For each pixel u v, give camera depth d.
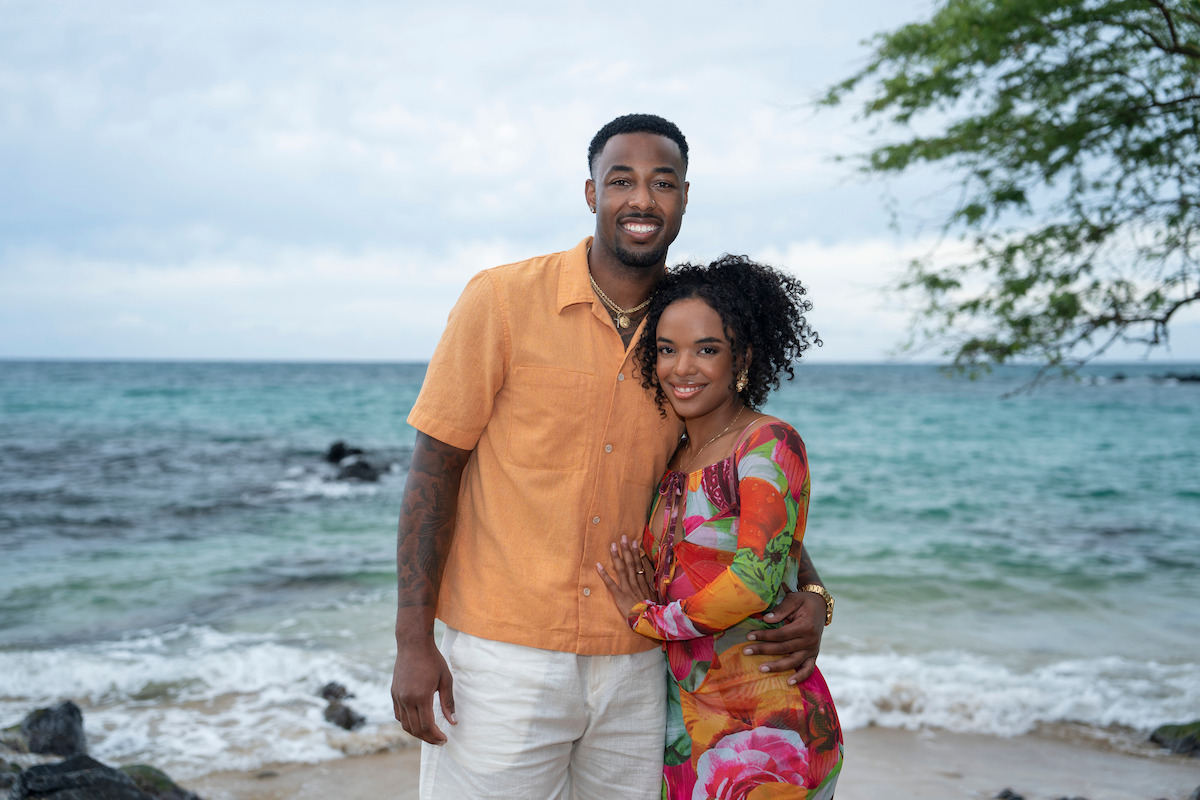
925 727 4.84
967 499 15.07
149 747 4.36
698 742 2.04
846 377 102.31
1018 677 5.66
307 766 4.14
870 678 5.59
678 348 2.06
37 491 14.38
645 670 2.15
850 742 4.61
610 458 2.09
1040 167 5.24
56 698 5.16
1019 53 5.14
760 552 1.89
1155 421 35.28
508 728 2.01
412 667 1.97
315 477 16.97
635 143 2.07
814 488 16.58
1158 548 10.63
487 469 2.12
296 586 8.20
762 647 1.99
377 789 3.88
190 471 17.55
